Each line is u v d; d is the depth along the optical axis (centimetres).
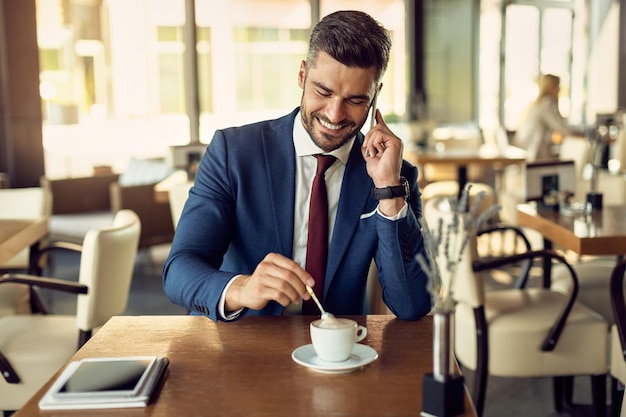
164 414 121
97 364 137
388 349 152
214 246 175
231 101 840
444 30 966
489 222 582
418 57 954
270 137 183
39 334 262
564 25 1082
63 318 283
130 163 662
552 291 308
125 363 137
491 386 342
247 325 167
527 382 346
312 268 178
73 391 125
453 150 686
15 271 491
